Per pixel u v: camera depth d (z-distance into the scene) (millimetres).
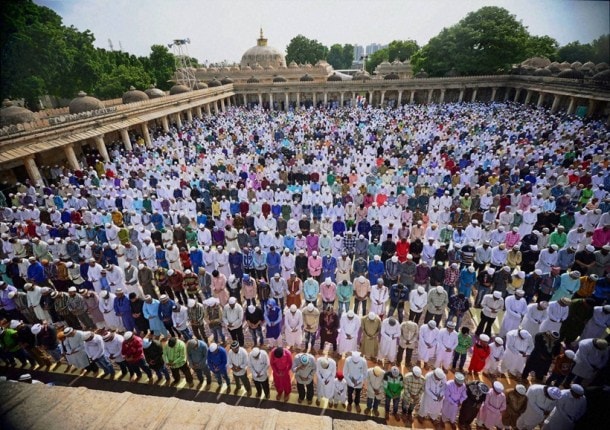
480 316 9836
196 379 8453
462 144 24359
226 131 33594
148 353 7766
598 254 9961
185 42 47344
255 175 19969
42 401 4234
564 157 19562
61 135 21609
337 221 12867
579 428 4230
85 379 8555
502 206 14773
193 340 7727
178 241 13234
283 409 7598
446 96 52312
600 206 13516
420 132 29578
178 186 18641
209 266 11594
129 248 11836
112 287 10695
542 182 15766
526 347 7648
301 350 9242
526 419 6348
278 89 52469
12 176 21578
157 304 9094
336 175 19844
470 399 6551
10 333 8453
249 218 14211
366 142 27266
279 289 9938
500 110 38094
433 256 11281
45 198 17297
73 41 26812
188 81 52562
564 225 12719
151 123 37875
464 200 14844
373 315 8227
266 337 9000
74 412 4109
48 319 10094
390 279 10328
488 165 20234
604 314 7777
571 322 8203
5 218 15508
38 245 12133
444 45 48969
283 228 13539
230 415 4199
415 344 9352
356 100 51688
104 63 37594
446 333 7840
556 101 35812
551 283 9312
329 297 9633
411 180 18531
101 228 13484
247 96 56438
